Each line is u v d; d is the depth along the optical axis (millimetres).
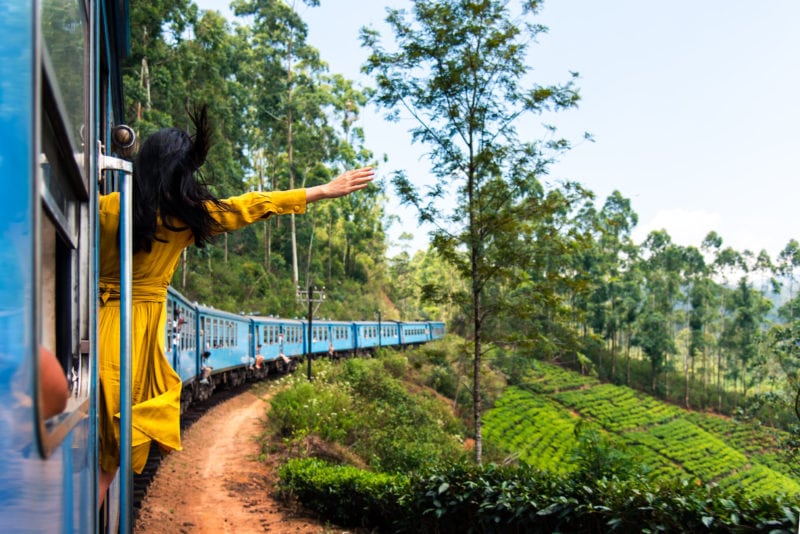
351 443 16328
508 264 11508
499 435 34125
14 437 801
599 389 55625
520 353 12078
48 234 1187
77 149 1389
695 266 66250
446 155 11289
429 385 32719
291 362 28719
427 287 12164
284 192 2094
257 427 15922
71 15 1312
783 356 17094
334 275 57000
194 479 11180
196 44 31391
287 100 44219
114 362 1921
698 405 60188
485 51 10797
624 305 60719
